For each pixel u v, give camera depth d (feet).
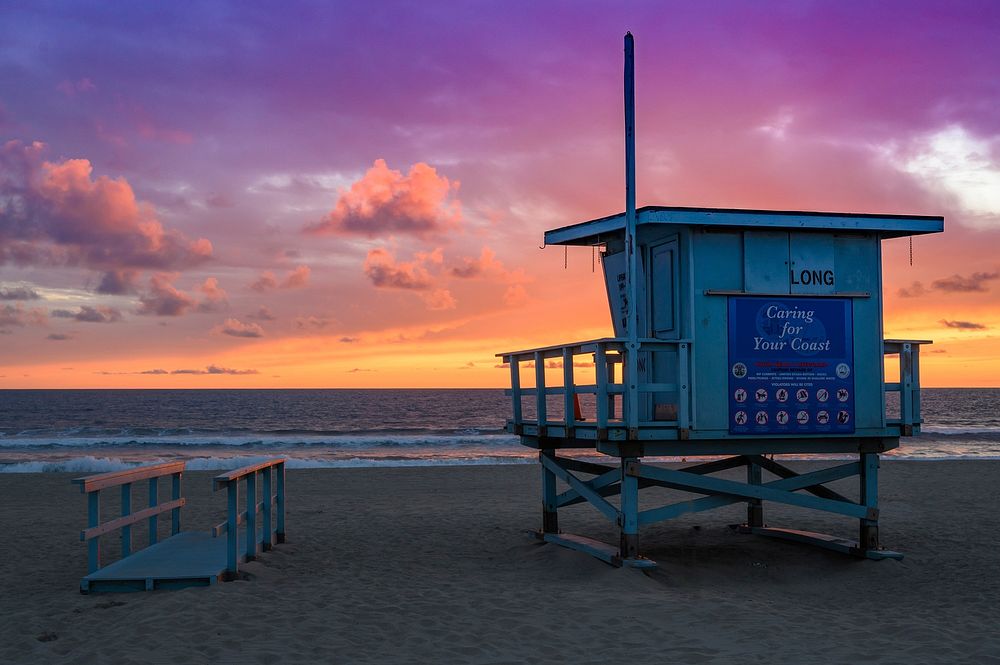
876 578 29.27
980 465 80.84
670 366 30.14
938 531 40.68
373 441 131.75
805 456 99.14
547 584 28.09
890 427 30.53
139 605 24.08
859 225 29.60
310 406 352.90
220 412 297.33
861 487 31.83
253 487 30.63
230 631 21.52
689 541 36.83
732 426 28.63
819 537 34.53
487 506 50.70
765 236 29.50
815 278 29.84
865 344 30.17
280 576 28.89
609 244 35.01
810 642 21.07
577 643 20.85
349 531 40.63
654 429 28.35
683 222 28.09
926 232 30.30
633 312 28.22
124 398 491.72
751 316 29.09
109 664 18.95
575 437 30.63
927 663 19.35
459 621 22.93
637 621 22.72
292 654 19.84
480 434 160.45
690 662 19.36
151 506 32.09
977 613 24.79
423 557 33.78
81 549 36.29
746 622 22.81
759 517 39.06
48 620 22.76
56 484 64.90
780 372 29.22
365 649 20.35
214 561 28.68
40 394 637.71
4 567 32.17
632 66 28.78
